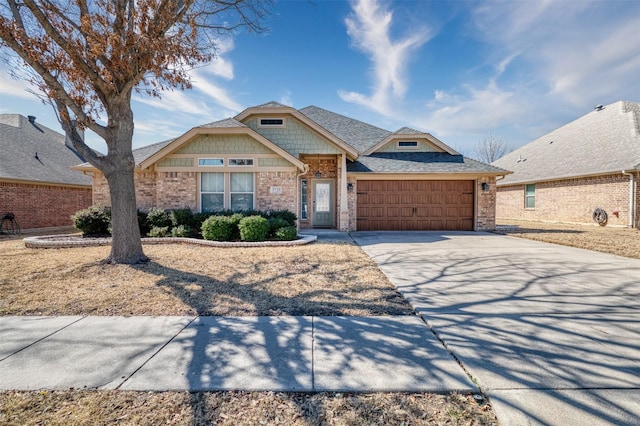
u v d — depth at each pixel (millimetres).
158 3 6535
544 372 2773
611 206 15227
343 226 13938
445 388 2549
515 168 22438
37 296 4855
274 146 11742
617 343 3318
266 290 5238
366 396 2461
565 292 5121
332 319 4023
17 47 5609
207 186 12094
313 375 2740
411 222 14531
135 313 4219
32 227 14719
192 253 8289
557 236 11922
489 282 5738
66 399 2416
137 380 2658
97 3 6340
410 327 3766
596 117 20016
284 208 12000
